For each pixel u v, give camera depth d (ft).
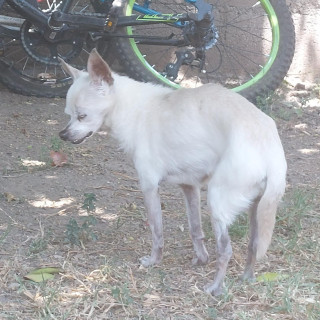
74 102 15.42
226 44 29.12
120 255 16.61
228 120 14.33
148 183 15.40
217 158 14.66
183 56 26.11
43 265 15.94
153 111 15.25
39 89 27.04
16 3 24.43
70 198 19.74
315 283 15.30
